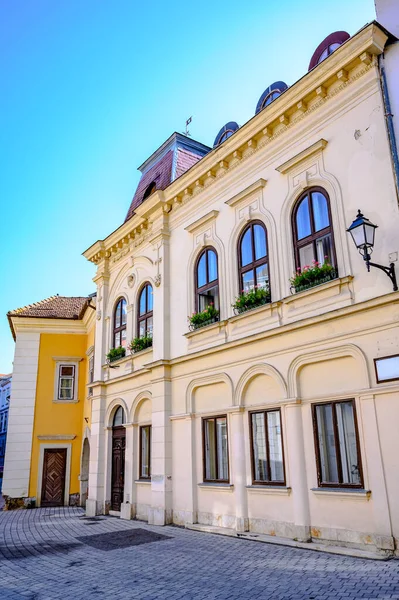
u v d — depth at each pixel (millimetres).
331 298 9727
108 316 18781
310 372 10094
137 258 17078
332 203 10148
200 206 14250
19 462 21781
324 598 6172
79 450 22547
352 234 8883
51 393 23078
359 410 8984
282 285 11008
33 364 23219
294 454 9930
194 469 12742
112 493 16859
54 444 22375
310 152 10703
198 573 7883
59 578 8148
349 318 9320
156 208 15719
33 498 21422
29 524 15445
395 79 9469
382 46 9656
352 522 8750
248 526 10836
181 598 6578
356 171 9805
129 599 6672
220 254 13086
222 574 7723
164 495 13266
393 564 7578
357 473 8984
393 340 8555
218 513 11812
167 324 14719
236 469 11320
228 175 13266
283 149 11664
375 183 9383
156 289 15312
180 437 13406
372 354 8844
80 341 24172
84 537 12211
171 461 13570
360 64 10008
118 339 18172
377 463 8461
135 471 15391
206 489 12297
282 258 11133
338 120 10406
